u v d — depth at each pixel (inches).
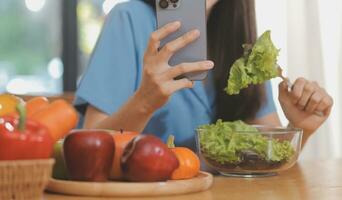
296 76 99.1
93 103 54.6
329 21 99.9
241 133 41.3
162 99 45.1
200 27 42.9
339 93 99.3
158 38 42.7
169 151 34.2
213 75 58.1
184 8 42.9
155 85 44.1
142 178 33.6
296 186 38.2
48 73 129.5
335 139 100.2
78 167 33.6
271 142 41.0
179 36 43.3
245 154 41.1
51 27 129.0
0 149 27.2
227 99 57.5
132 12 58.0
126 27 57.4
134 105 46.8
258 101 57.6
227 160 41.4
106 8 128.0
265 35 43.3
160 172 33.6
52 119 31.9
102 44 56.9
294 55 99.3
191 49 43.5
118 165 34.9
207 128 43.1
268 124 59.2
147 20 57.9
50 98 63.7
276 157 40.9
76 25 128.9
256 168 41.4
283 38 100.1
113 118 48.8
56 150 35.0
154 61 43.7
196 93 57.5
